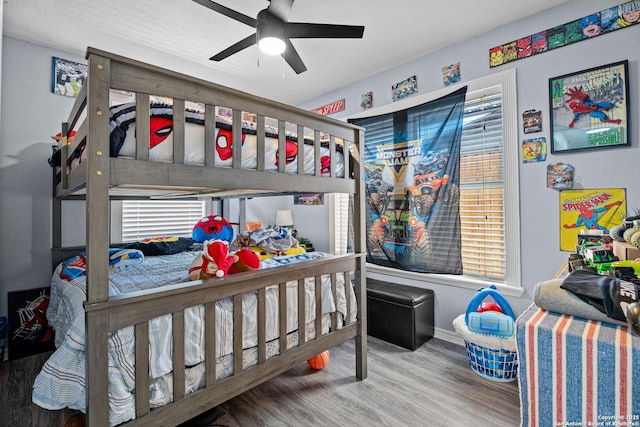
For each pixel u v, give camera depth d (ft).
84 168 4.23
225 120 4.75
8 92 7.96
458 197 8.57
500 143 8.03
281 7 5.51
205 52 8.84
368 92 10.64
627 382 2.35
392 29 7.77
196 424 5.27
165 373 4.03
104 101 3.52
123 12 7.04
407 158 9.57
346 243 12.02
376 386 6.49
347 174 6.72
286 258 6.47
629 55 6.06
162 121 4.06
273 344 5.34
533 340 2.77
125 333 3.79
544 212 7.09
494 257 8.19
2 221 7.93
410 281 9.66
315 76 10.53
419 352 8.09
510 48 7.54
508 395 6.17
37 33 7.84
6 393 6.33
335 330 6.43
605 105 6.30
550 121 6.95
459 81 8.45
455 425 5.32
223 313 4.67
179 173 4.09
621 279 3.14
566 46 6.76
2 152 7.91
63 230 8.79
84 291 5.20
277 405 5.85
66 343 3.77
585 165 6.56
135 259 7.60
